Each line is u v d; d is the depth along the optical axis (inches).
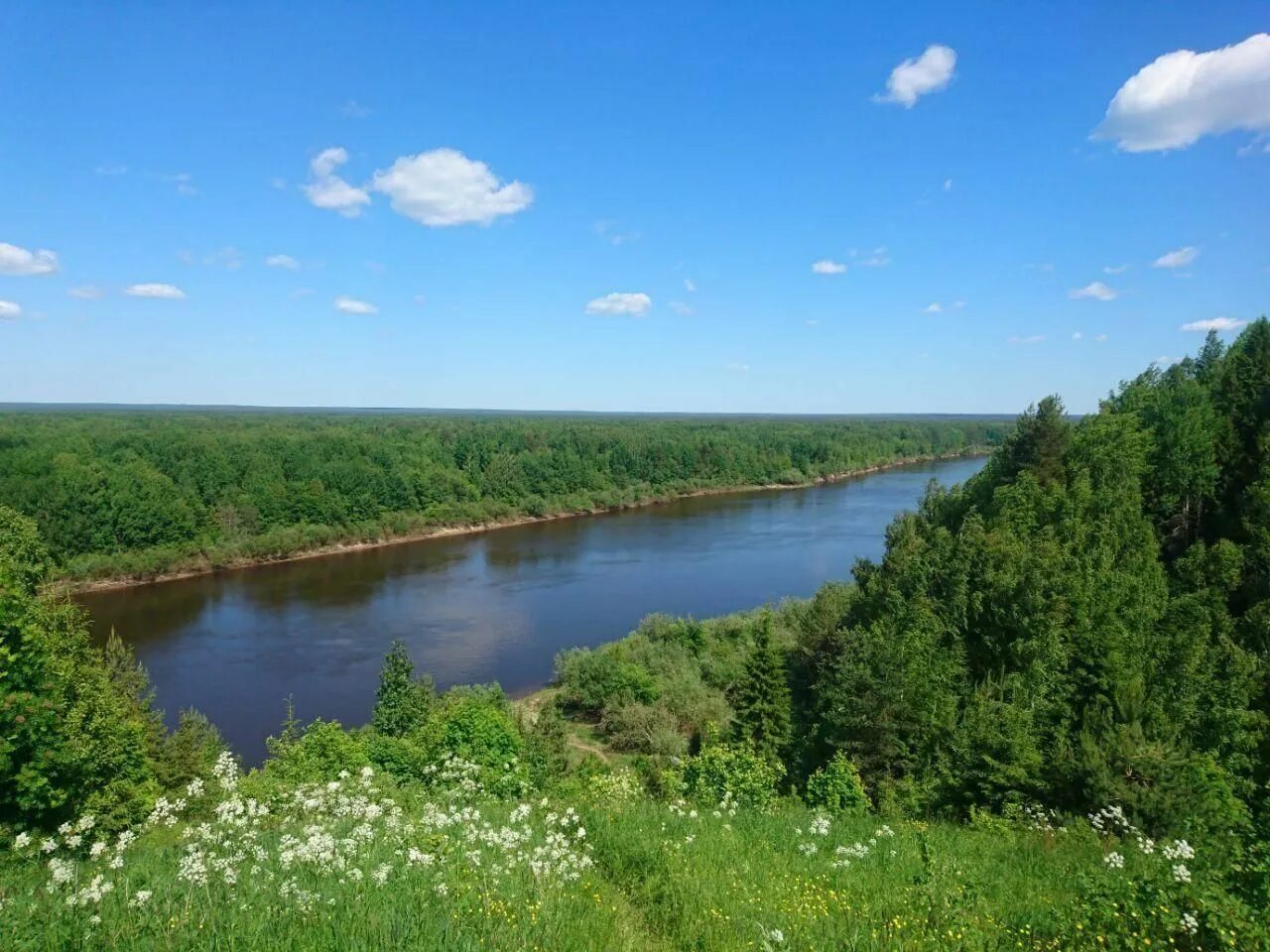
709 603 2337.6
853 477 5743.1
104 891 268.1
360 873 298.7
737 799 642.2
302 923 260.7
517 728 1104.2
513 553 3102.9
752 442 5959.6
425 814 412.2
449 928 257.3
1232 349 1593.3
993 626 1182.3
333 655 1840.6
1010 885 398.6
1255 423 1349.7
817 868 409.7
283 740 959.0
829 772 761.6
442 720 947.3
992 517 1439.5
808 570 2738.7
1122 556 1169.4
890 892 365.1
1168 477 1338.6
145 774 721.6
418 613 2222.0
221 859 316.8
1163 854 414.0
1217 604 1053.2
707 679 1662.2
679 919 322.3
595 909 315.0
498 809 499.8
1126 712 941.8
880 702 1053.2
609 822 461.1
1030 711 957.2
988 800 854.5
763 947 274.5
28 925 247.8
